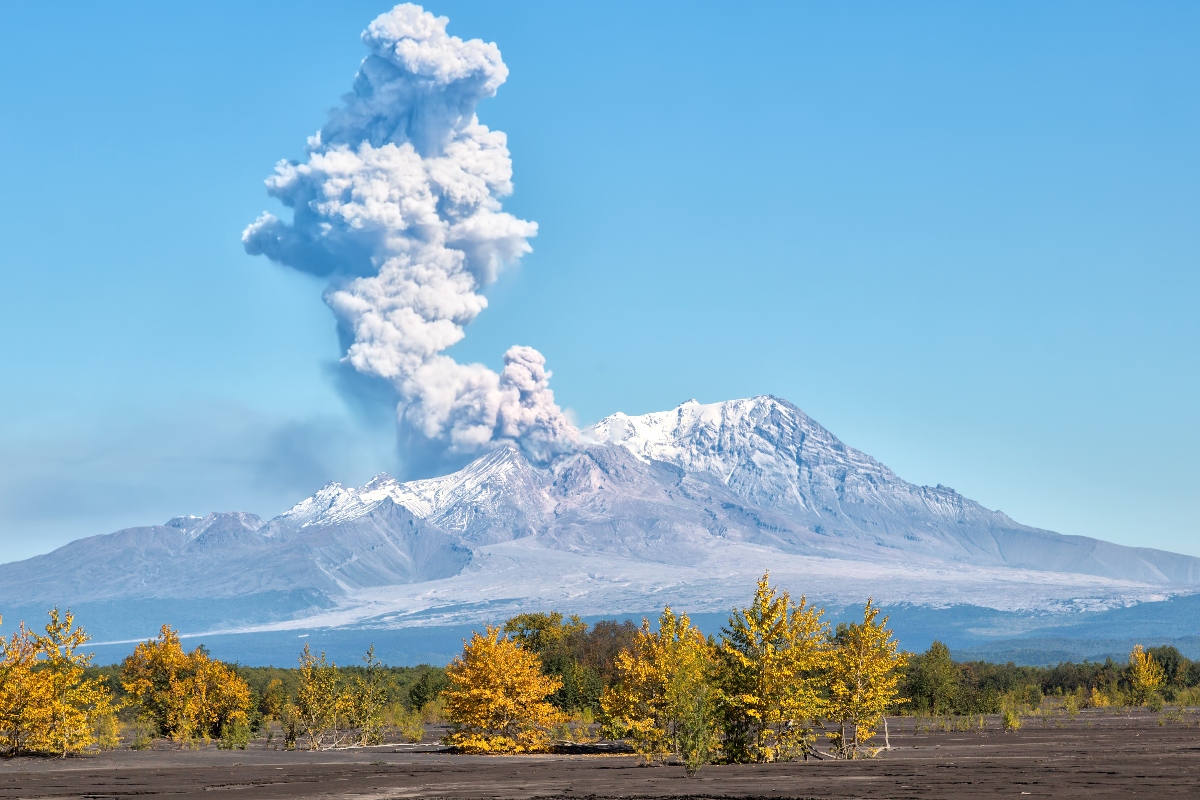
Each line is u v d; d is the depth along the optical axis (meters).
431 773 53.03
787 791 38.81
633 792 39.91
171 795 41.12
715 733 58.69
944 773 45.12
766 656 58.31
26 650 63.94
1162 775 41.16
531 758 67.94
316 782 47.09
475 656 76.00
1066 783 38.91
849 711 58.56
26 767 58.25
